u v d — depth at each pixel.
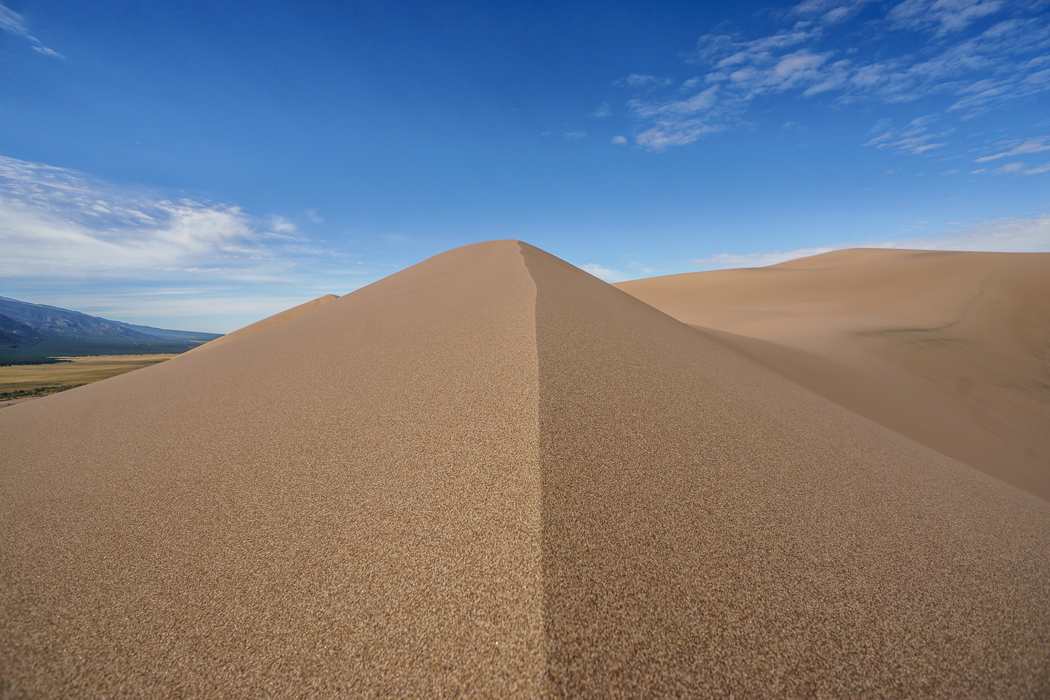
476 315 5.86
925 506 3.17
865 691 1.62
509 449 2.67
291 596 1.86
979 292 21.98
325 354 5.43
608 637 1.60
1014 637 2.01
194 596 1.92
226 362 5.95
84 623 1.83
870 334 16.81
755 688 1.55
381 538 2.12
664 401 3.82
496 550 1.94
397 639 1.63
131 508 2.60
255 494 2.61
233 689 1.54
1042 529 3.20
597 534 2.05
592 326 5.56
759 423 3.99
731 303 31.03
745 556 2.15
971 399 12.33
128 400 4.79
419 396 3.64
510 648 1.54
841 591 2.07
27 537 2.40
